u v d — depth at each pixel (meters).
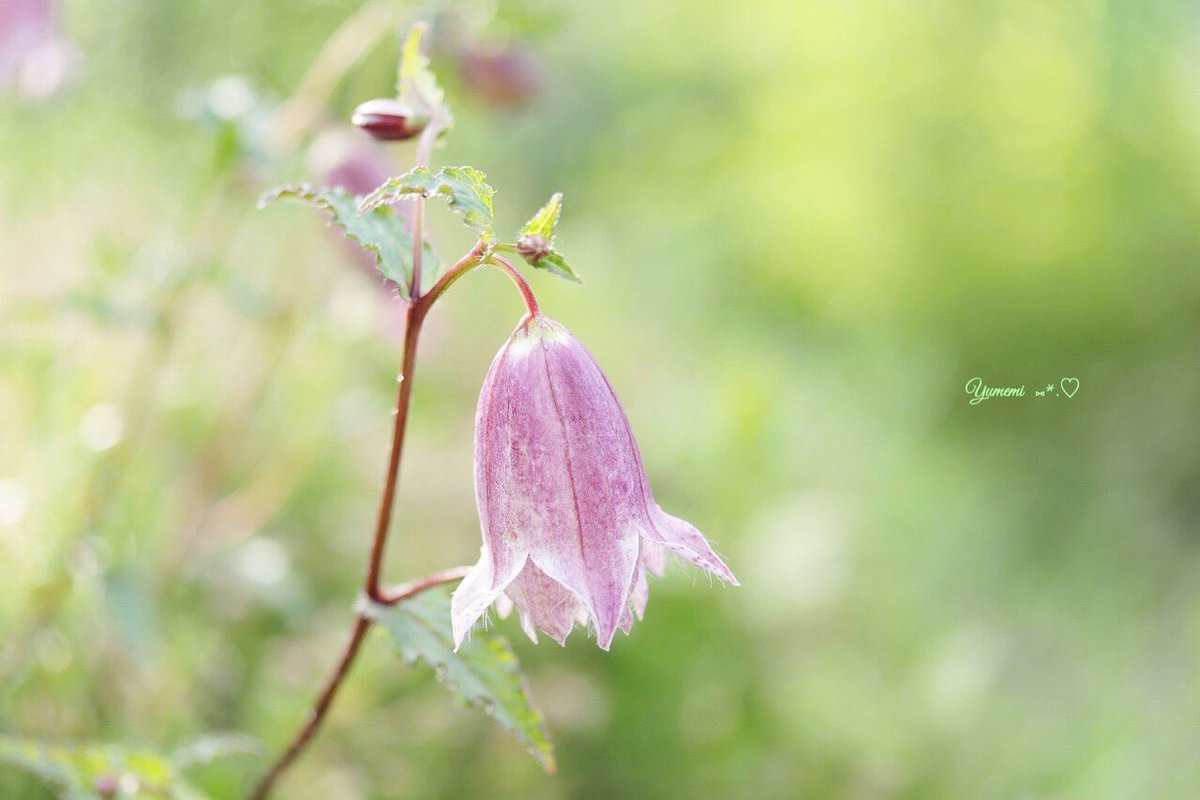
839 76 1.99
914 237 1.73
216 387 0.82
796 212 1.83
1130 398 1.51
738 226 1.87
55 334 0.71
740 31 2.25
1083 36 1.83
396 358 0.93
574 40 2.07
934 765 0.84
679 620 0.85
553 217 0.56
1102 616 1.16
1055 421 1.50
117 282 0.74
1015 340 1.59
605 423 0.56
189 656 0.72
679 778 0.79
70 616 0.70
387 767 0.74
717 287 1.76
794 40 2.13
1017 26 1.87
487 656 0.59
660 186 2.04
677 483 0.96
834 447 1.16
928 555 1.13
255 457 0.85
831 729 0.82
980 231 1.70
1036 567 1.26
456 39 0.75
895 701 0.87
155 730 0.71
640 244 1.74
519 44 0.77
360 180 0.71
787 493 1.00
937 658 0.91
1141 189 1.70
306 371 0.84
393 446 0.58
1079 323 1.58
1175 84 1.80
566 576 0.55
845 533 0.98
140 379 0.73
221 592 0.75
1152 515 1.37
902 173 1.80
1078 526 1.35
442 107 0.60
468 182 0.55
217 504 0.81
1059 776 0.87
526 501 0.55
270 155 0.72
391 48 0.76
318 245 0.80
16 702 0.69
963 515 1.21
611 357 1.31
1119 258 1.62
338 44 0.75
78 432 0.71
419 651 0.58
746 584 0.90
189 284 0.73
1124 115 1.76
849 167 1.85
